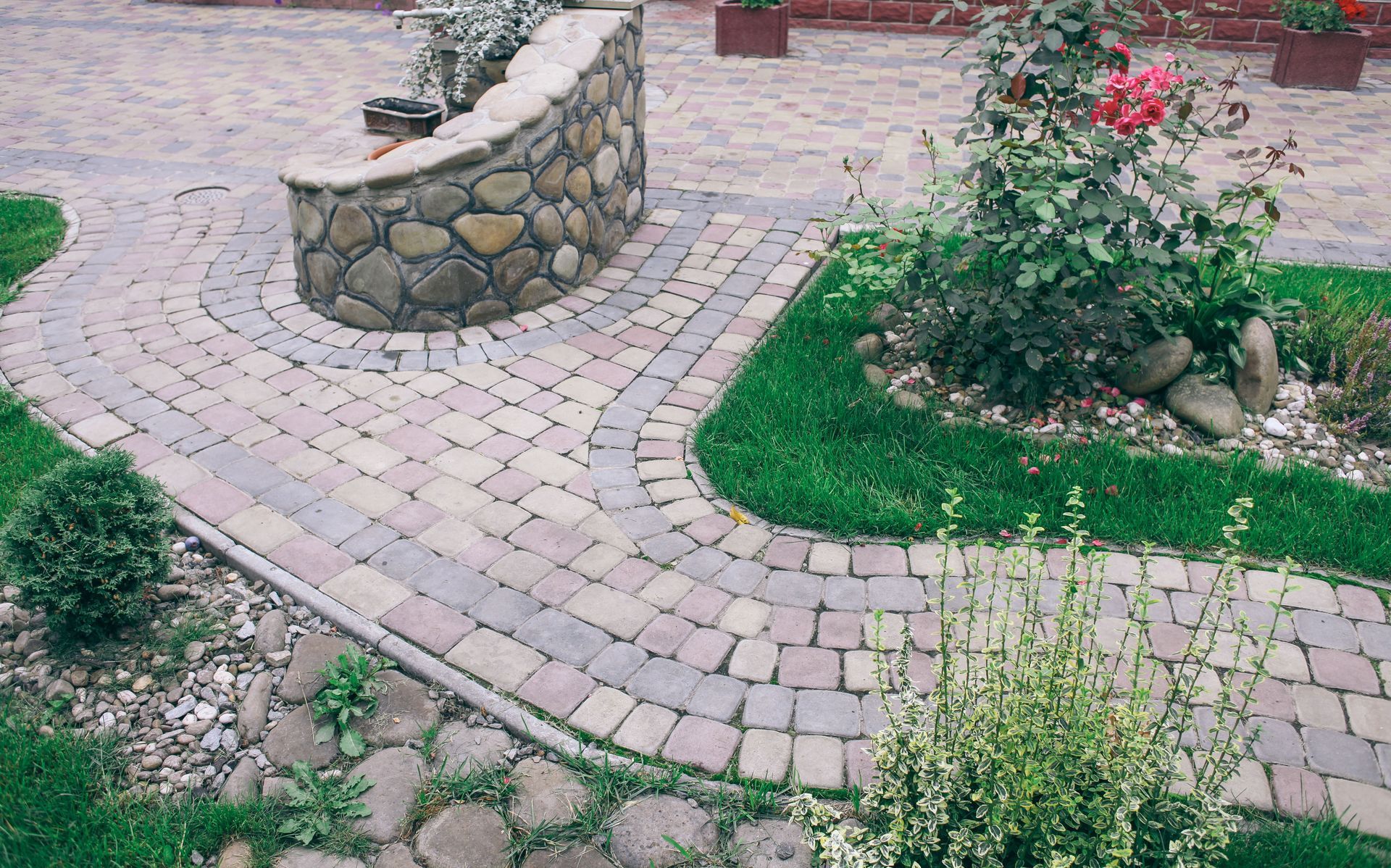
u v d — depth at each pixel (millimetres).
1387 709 3219
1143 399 4828
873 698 3297
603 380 5148
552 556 3945
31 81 10352
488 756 3141
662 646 3521
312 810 2969
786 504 4172
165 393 4992
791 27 12391
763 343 5453
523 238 5598
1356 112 9352
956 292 4680
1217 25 11211
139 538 3504
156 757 3150
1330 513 4055
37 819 2889
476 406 4926
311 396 4980
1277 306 4871
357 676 3344
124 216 7160
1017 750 2648
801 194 7414
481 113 5441
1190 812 2662
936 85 10180
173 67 10898
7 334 5574
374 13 13195
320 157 5773
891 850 2660
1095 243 4105
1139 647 2805
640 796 2996
